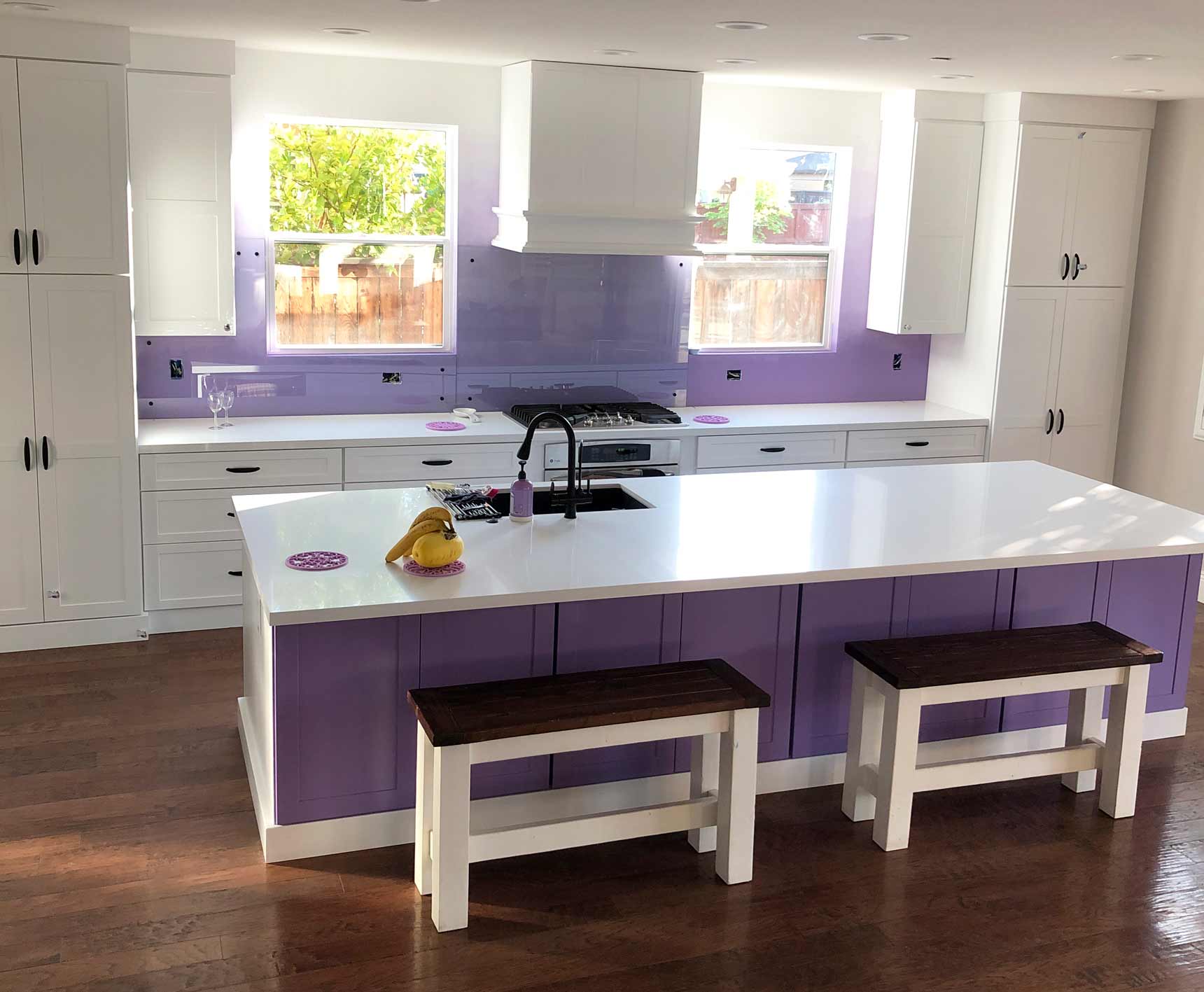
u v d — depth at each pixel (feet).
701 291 21.42
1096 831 12.70
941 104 20.24
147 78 16.44
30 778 13.09
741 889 11.39
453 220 19.53
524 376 20.36
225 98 16.87
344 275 19.40
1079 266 20.74
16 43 14.96
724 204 21.07
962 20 12.78
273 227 19.01
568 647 12.05
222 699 15.26
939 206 20.68
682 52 16.26
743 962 10.29
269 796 11.76
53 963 9.96
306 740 11.36
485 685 11.12
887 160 21.04
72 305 15.84
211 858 11.61
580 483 14.96
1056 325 20.88
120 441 16.43
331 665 11.25
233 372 18.81
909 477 16.15
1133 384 21.75
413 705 10.68
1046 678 12.27
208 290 17.38
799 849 12.14
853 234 21.65
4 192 15.26
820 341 22.33
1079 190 20.39
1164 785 13.80
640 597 12.19
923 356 22.54
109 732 14.26
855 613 13.12
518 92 18.17
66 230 15.61
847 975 10.16
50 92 15.20
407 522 13.28
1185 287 20.44
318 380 19.33
